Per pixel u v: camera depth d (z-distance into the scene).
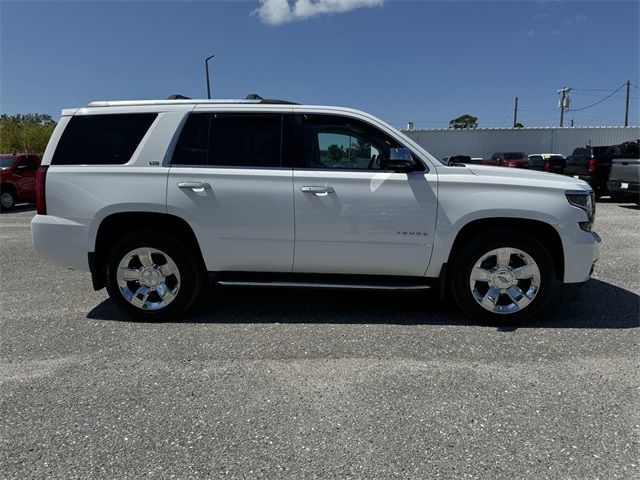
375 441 2.66
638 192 12.13
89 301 5.16
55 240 4.38
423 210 4.20
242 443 2.65
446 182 4.19
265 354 3.77
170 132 4.34
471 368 3.51
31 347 3.94
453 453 2.55
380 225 4.22
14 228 10.93
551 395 3.13
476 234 4.39
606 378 3.35
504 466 2.45
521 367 3.52
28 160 15.44
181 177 4.26
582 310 4.77
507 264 4.28
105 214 4.30
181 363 3.63
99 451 2.59
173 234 4.43
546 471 2.41
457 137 36.81
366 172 4.26
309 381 3.33
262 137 4.34
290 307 4.89
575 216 4.18
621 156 14.88
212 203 4.26
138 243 4.37
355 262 4.33
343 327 4.34
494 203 4.14
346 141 4.33
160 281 4.44
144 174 4.28
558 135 36.12
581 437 2.68
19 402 3.08
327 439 2.68
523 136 36.28
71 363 3.64
